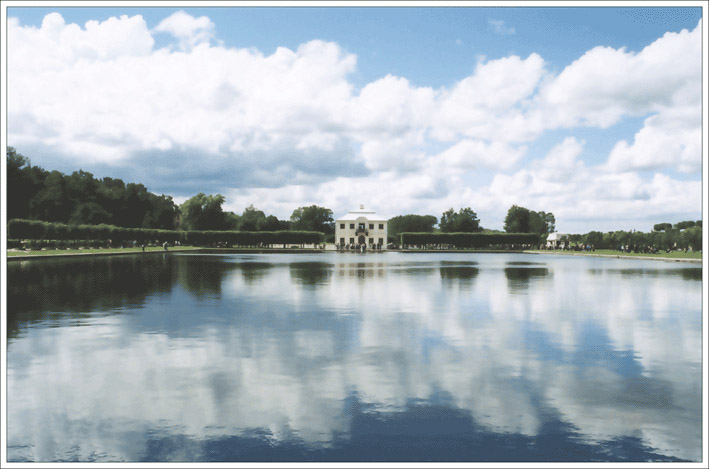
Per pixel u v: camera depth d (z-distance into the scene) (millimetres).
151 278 26844
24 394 7531
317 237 100500
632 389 7848
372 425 6387
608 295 20078
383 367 9039
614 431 6250
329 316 14602
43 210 95812
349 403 7176
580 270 37000
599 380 8305
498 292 21094
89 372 8672
